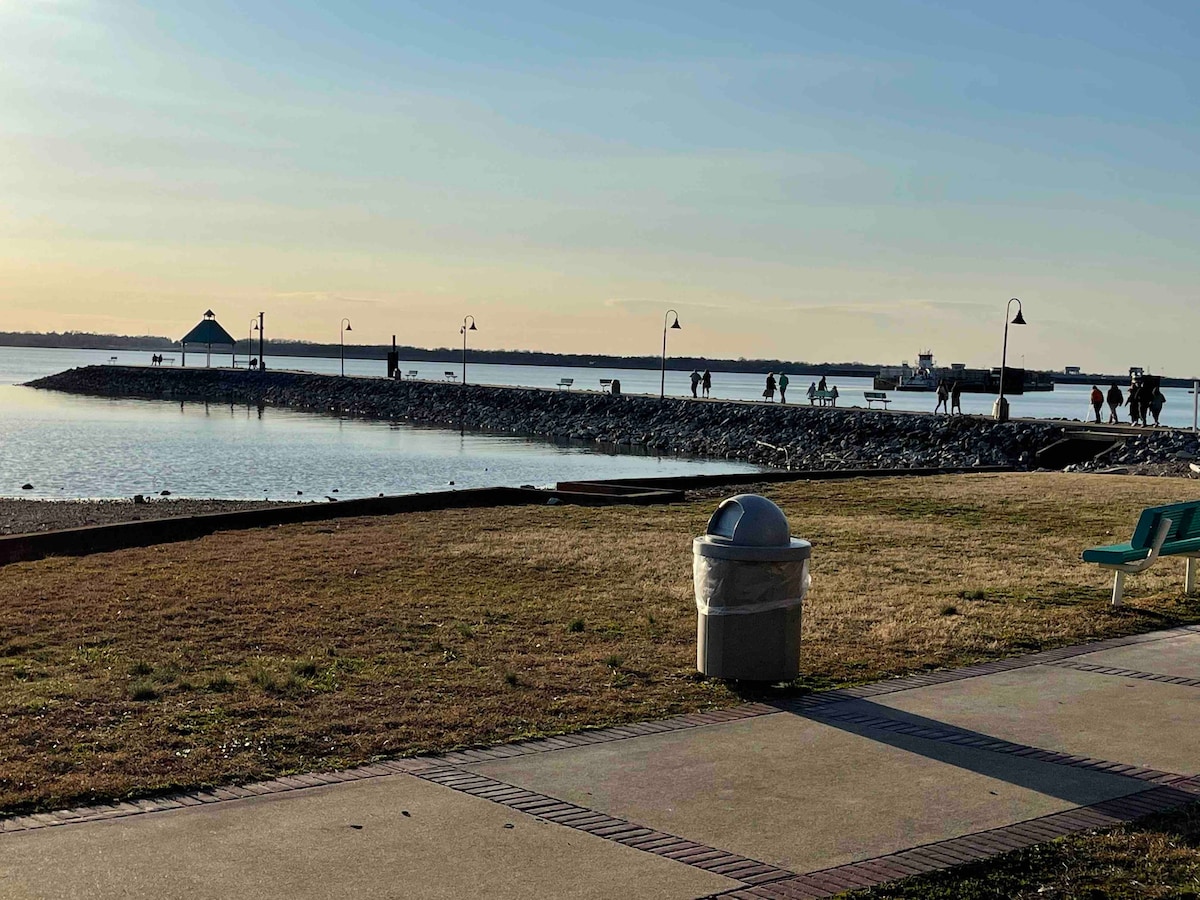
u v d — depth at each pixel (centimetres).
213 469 4672
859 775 720
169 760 728
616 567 1559
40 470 4466
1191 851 601
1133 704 891
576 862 581
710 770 727
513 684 934
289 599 1304
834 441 6028
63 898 527
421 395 9800
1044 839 618
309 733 791
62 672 960
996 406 5600
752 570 941
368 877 557
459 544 1758
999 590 1396
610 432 7262
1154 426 5031
